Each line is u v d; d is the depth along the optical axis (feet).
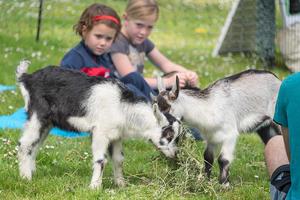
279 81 23.22
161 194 20.15
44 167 22.99
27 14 58.03
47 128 21.25
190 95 21.29
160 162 22.50
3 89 35.09
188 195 20.51
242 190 21.34
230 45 50.75
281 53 46.60
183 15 68.44
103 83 20.59
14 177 21.42
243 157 25.77
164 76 25.00
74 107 20.58
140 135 20.57
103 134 20.39
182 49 53.16
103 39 24.32
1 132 27.20
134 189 20.75
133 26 27.12
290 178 16.30
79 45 24.81
